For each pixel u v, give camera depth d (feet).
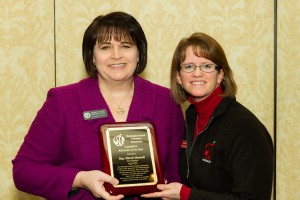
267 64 8.30
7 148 8.41
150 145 5.32
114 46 5.47
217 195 5.11
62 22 8.16
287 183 8.48
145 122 5.41
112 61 5.48
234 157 5.05
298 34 8.18
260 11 8.23
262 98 8.35
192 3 8.23
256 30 8.25
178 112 6.15
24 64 8.25
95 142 5.44
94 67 5.77
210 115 5.58
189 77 5.58
